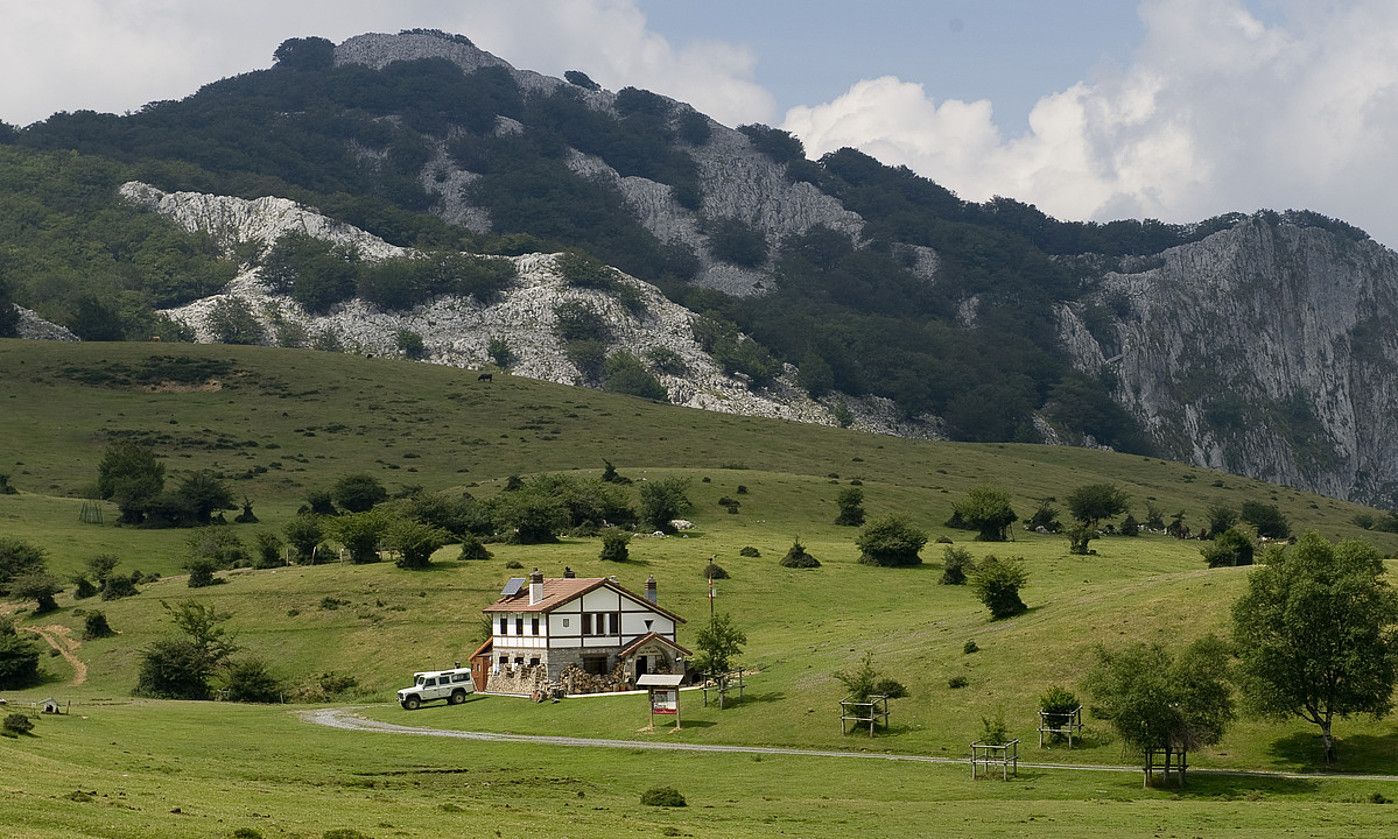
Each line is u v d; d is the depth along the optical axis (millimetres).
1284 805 62875
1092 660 88938
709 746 84500
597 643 116250
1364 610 73250
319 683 128250
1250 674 75188
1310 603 73750
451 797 62062
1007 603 107812
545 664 114750
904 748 80812
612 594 117188
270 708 114375
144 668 127938
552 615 115000
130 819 41594
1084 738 79688
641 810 60250
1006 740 80375
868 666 90688
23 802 42125
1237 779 70625
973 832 55062
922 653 98375
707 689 101062
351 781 66750
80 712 96688
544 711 102000
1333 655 73062
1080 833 54750
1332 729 77500
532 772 75062
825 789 70375
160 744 78312
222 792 53719
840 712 88688
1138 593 101625
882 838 52531
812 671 101625
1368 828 56031
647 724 92312
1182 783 69938
